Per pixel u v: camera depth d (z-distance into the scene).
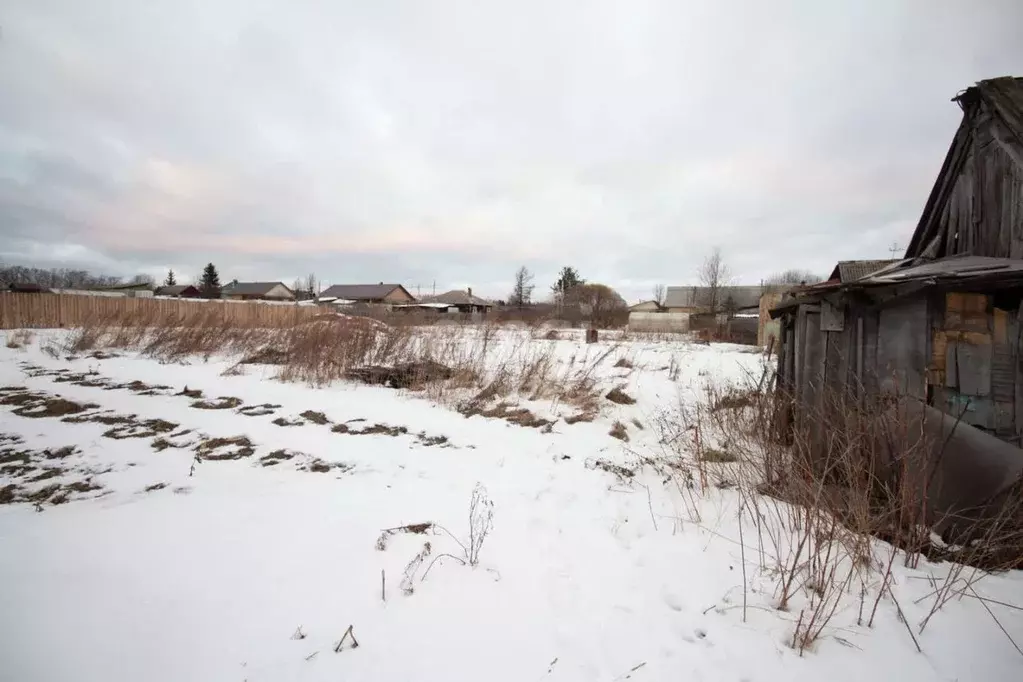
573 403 7.53
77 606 2.13
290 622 2.17
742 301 47.72
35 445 5.02
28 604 2.10
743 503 3.87
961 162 5.53
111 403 6.85
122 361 10.70
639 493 4.27
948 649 2.23
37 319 18.30
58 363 10.29
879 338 4.34
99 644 1.90
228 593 2.36
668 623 2.39
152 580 2.42
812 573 2.75
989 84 5.00
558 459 5.20
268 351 11.03
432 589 2.52
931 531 3.17
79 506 3.55
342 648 2.02
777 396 5.27
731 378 9.88
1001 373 3.85
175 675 1.79
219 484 4.13
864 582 2.67
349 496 3.91
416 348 9.93
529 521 3.54
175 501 3.65
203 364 10.57
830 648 2.23
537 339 17.72
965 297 3.97
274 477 4.39
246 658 1.92
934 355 4.03
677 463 4.84
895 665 2.13
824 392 4.57
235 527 3.16
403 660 1.99
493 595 2.52
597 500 4.07
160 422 5.95
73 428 5.64
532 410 7.14
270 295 65.00
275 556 2.77
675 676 2.02
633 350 14.95
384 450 5.26
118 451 4.90
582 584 2.71
